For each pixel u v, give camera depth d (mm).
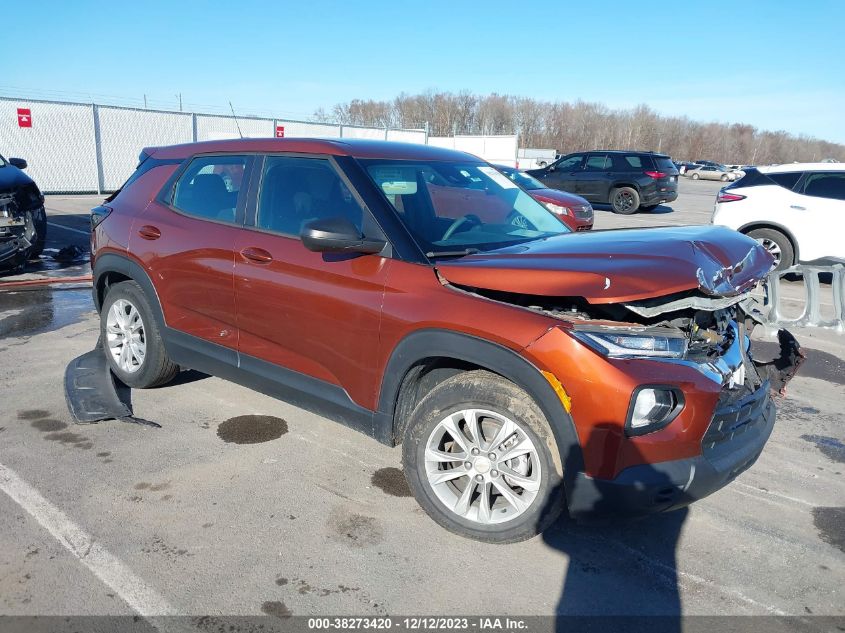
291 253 3361
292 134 27969
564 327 2535
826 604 2602
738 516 3225
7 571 2617
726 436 2711
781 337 4027
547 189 11477
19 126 20203
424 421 2918
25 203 8258
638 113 107312
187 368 4129
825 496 3443
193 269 3834
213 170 3961
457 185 3701
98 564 2680
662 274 2518
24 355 5234
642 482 2484
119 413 4055
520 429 2684
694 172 54594
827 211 8914
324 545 2863
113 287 4492
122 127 22734
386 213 3146
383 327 2979
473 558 2812
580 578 2709
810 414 4570
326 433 3979
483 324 2670
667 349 2553
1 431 3859
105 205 4652
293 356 3422
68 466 3473
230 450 3717
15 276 8250
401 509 3168
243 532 2936
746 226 9469
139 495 3213
